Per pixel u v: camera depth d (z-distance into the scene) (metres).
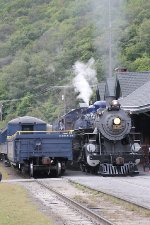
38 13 117.19
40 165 25.36
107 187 18.91
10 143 28.08
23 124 30.59
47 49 94.38
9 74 93.62
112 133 25.31
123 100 35.31
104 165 25.11
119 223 11.04
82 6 97.19
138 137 28.75
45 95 84.75
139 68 67.06
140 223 11.05
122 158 24.62
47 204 14.39
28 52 98.62
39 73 87.69
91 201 15.05
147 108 26.72
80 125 28.95
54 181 22.34
